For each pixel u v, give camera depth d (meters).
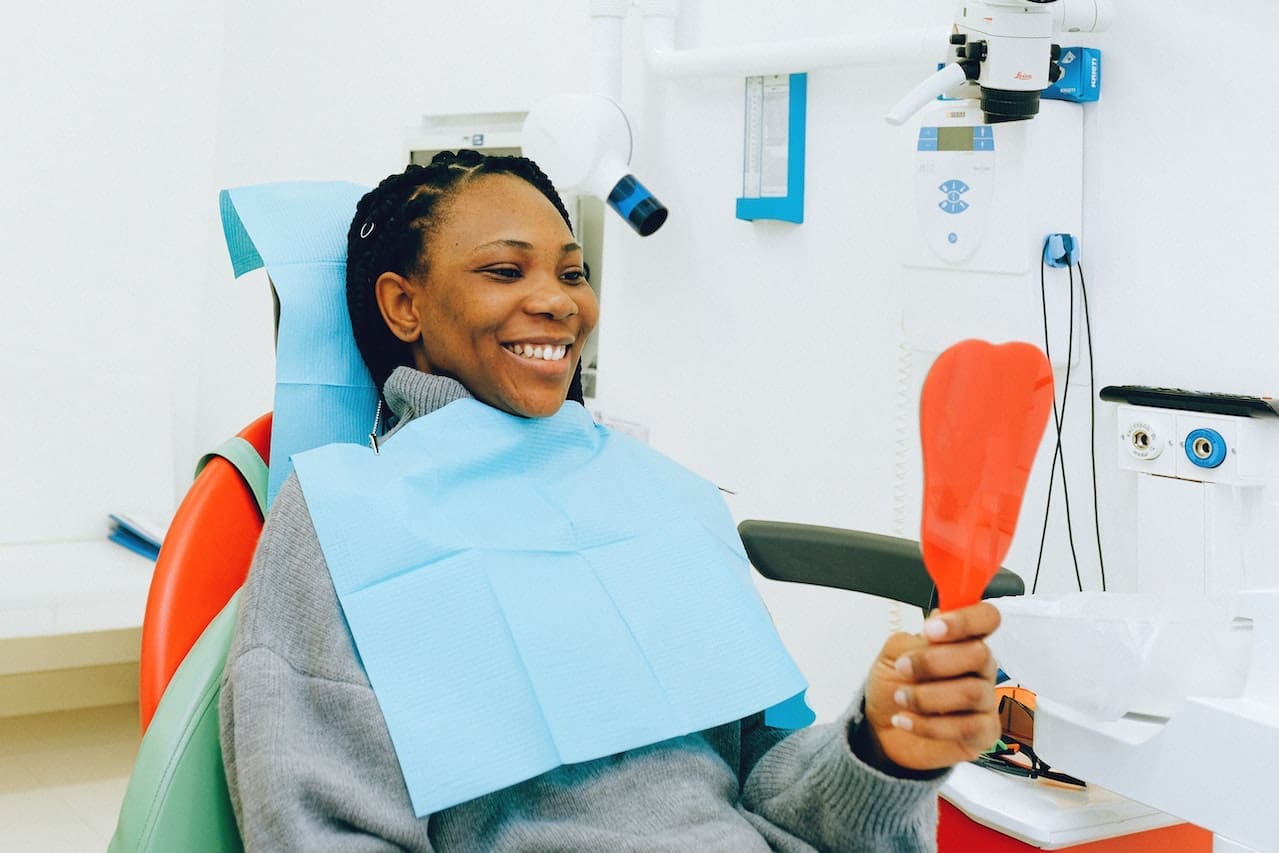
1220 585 1.48
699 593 1.03
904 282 1.80
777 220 2.10
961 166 1.69
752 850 0.90
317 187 1.28
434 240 1.08
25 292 2.80
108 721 2.85
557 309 1.04
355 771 0.87
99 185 2.89
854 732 0.83
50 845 2.20
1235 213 1.52
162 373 2.96
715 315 2.24
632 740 0.93
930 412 0.69
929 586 1.23
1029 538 1.77
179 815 0.89
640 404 2.40
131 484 2.78
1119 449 1.59
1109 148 1.65
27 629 2.23
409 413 1.12
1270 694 0.99
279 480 1.14
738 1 2.17
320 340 1.18
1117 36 1.63
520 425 1.07
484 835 0.90
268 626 0.92
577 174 2.09
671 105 2.29
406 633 0.91
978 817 1.22
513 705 0.91
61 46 2.82
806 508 2.11
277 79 3.03
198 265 3.05
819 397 2.07
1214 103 1.53
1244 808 0.96
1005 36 1.48
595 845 0.88
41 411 2.70
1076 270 1.68
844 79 1.98
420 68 2.72
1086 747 1.11
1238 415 1.44
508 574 0.97
